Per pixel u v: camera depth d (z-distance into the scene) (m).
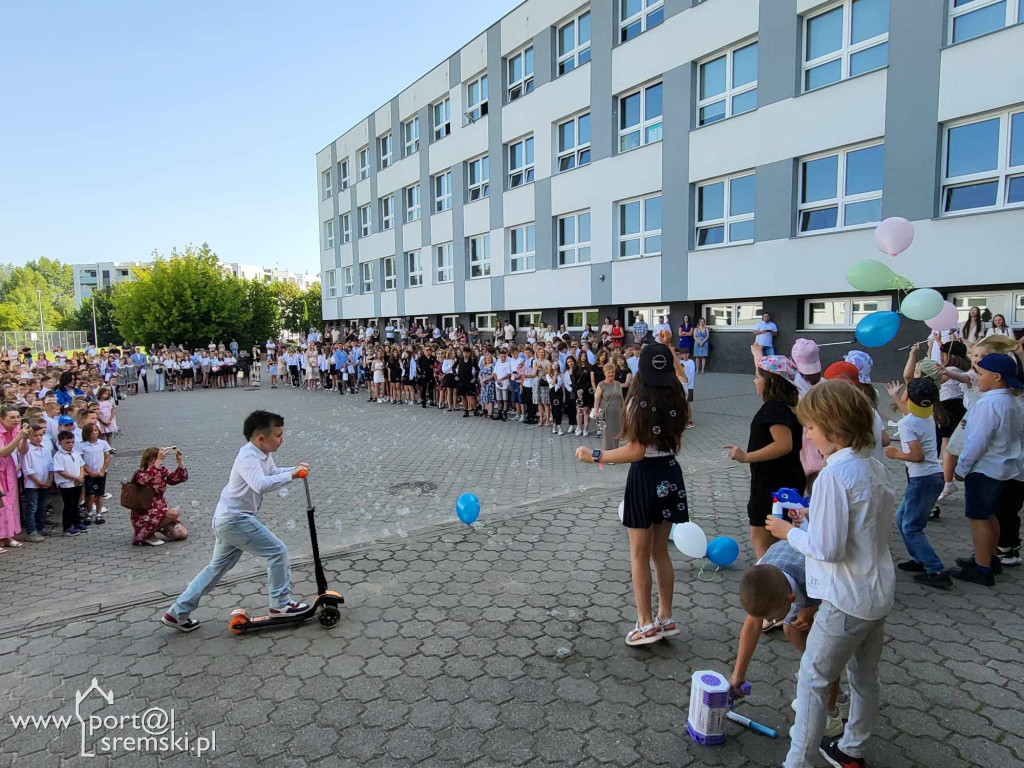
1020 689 2.92
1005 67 10.48
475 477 7.77
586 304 19.00
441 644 3.48
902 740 2.59
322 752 2.60
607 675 3.14
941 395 5.98
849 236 12.71
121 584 4.63
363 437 11.21
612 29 17.22
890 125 11.93
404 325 28.84
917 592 3.92
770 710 2.82
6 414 5.48
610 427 7.62
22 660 3.39
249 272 126.81
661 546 3.37
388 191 29.25
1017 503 4.25
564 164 19.62
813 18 13.18
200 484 7.89
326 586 3.85
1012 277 10.63
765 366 3.51
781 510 2.93
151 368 32.81
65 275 134.25
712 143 15.04
